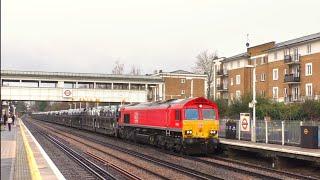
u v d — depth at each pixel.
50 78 64.88
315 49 60.41
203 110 27.78
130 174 18.52
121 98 66.00
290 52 65.88
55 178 15.52
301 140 24.14
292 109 45.28
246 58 77.81
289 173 18.94
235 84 80.81
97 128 53.22
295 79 63.62
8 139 35.25
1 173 15.33
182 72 96.94
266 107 46.56
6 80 64.62
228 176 18.52
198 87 94.69
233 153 27.50
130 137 38.41
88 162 22.91
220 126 35.62
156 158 25.22
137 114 36.00
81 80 66.12
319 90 59.22
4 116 63.16
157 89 70.88
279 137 27.31
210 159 26.02
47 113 119.06
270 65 70.81
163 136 30.61
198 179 17.55
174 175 18.73
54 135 49.41
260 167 21.14
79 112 67.88
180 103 28.22
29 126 75.00
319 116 43.47
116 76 67.50
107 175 18.08
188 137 27.30
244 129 31.03
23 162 19.20
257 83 74.75
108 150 30.94
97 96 65.50
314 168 21.94
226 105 52.62
